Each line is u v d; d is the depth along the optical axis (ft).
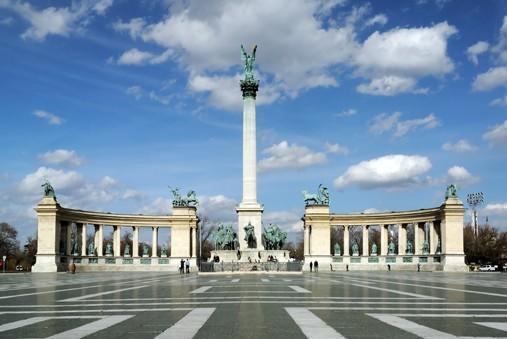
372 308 85.71
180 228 407.44
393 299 104.53
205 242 609.01
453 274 288.10
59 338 55.21
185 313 78.38
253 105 386.93
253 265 320.91
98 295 118.32
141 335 57.06
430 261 367.45
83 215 371.97
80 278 232.12
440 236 364.38
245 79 386.52
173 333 58.39
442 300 102.22
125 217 395.55
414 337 55.52
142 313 78.59
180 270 319.06
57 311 82.69
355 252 402.93
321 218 403.75
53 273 319.88
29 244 598.34
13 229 583.17
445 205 350.23
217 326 64.08
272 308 85.76
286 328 62.28
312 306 89.35
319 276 247.70
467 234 568.82
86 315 76.43
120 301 100.99
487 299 104.78
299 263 325.42
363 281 189.88
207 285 162.20
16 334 58.34
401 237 389.39
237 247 376.48
